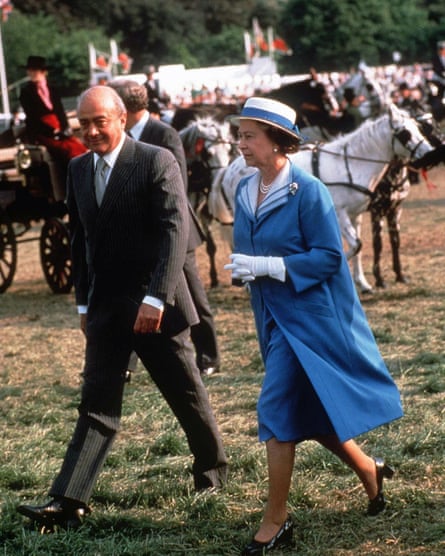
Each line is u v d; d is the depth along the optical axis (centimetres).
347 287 571
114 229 609
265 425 554
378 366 568
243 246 583
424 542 571
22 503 676
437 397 877
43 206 1748
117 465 751
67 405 957
